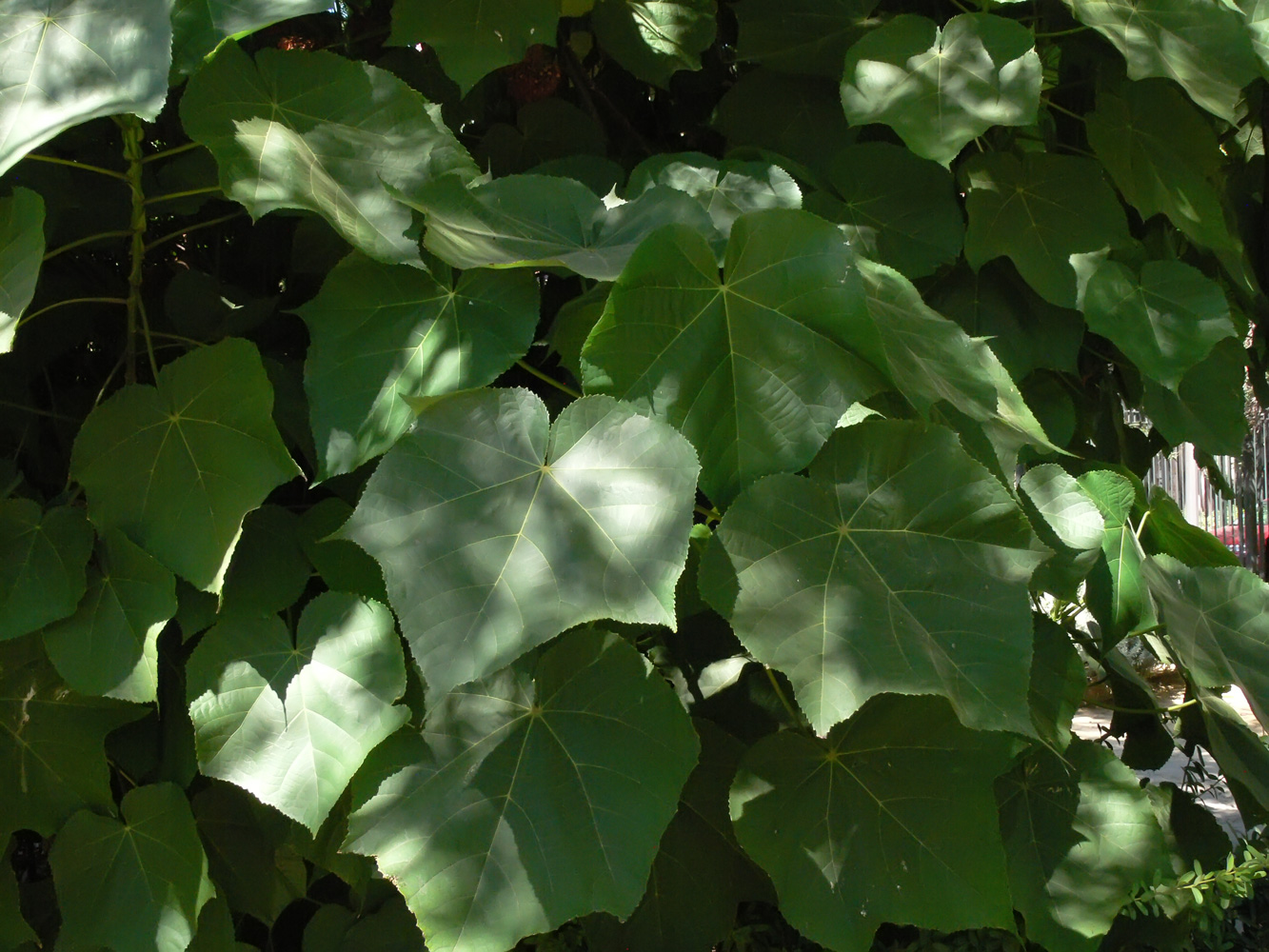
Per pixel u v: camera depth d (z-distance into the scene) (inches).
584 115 52.2
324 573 45.1
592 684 43.3
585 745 42.8
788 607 40.5
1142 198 50.6
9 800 44.5
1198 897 48.3
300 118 42.9
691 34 50.8
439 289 43.6
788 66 50.9
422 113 43.5
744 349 41.2
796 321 41.0
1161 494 50.1
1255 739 50.4
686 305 40.9
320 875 49.1
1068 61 52.7
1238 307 56.2
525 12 46.1
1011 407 44.7
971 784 44.6
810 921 43.9
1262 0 51.9
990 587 40.5
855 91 46.9
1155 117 51.6
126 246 50.7
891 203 49.8
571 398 50.1
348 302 43.6
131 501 43.0
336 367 43.2
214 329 49.1
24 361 48.3
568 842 42.0
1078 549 45.8
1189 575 48.8
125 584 42.6
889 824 44.6
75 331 49.4
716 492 41.6
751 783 44.6
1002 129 51.3
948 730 44.9
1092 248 49.5
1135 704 53.5
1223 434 52.1
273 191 41.6
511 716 43.3
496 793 42.6
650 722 42.8
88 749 44.7
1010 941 48.8
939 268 50.7
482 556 39.0
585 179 50.3
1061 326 50.9
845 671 39.9
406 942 47.8
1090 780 48.0
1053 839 47.6
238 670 43.2
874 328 40.2
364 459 42.6
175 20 41.0
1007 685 39.7
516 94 54.9
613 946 47.6
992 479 40.8
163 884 44.4
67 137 47.3
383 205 43.0
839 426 41.8
